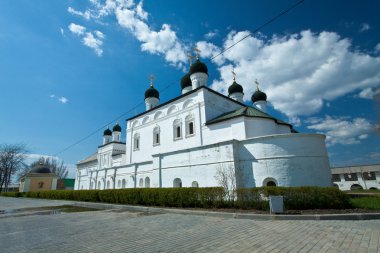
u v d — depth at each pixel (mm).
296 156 15570
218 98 26109
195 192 12695
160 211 12398
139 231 7512
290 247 5414
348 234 6441
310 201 10477
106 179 33312
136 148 31766
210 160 18359
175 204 13344
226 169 17109
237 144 17531
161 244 5910
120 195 17250
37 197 31812
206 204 12203
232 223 8469
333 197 10398
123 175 29734
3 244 6309
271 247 5441
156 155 23109
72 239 6660
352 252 5016
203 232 7121
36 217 11578
